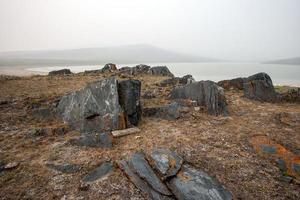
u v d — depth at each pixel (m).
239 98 17.08
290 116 13.21
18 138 10.77
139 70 36.03
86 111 12.20
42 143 10.32
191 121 12.78
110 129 11.22
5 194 6.86
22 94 19.48
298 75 108.50
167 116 13.45
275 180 7.94
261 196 7.16
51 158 8.88
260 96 16.91
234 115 13.88
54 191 7.01
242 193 7.24
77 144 10.11
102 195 6.84
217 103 14.15
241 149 9.78
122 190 7.05
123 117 11.41
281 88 25.81
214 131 11.45
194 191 6.78
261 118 13.22
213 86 14.70
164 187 7.04
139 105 12.70
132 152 9.21
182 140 10.34
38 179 7.59
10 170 8.07
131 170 7.81
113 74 32.78
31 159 8.83
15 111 14.65
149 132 11.26
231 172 8.26
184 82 23.34
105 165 8.29
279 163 8.83
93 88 12.75
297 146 9.98
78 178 7.70
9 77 31.25
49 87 23.06
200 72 109.31
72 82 26.17
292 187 7.61
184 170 7.81
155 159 8.21
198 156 9.11
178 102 15.62
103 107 11.89
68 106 13.50
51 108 14.24
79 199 6.66
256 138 10.65
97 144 9.90
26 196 6.77
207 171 8.24
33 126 12.32
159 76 32.41
